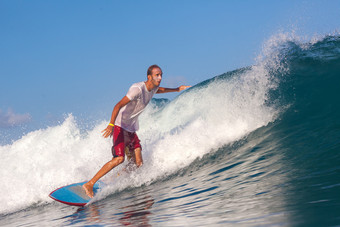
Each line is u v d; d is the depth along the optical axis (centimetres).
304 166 477
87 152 1092
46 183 945
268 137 761
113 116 666
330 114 752
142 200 563
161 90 776
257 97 953
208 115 977
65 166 1025
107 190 735
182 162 802
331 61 971
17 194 917
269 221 245
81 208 648
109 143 1106
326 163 461
